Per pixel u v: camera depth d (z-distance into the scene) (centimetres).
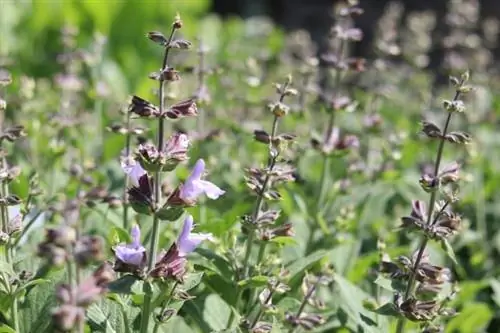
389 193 1030
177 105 521
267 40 1934
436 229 607
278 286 620
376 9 2580
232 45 1802
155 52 2130
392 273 632
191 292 707
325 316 736
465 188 1141
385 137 1211
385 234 929
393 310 612
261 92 1341
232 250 681
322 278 673
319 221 852
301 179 897
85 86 1307
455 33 1508
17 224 617
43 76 1823
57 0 1994
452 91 1490
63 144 962
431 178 609
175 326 673
